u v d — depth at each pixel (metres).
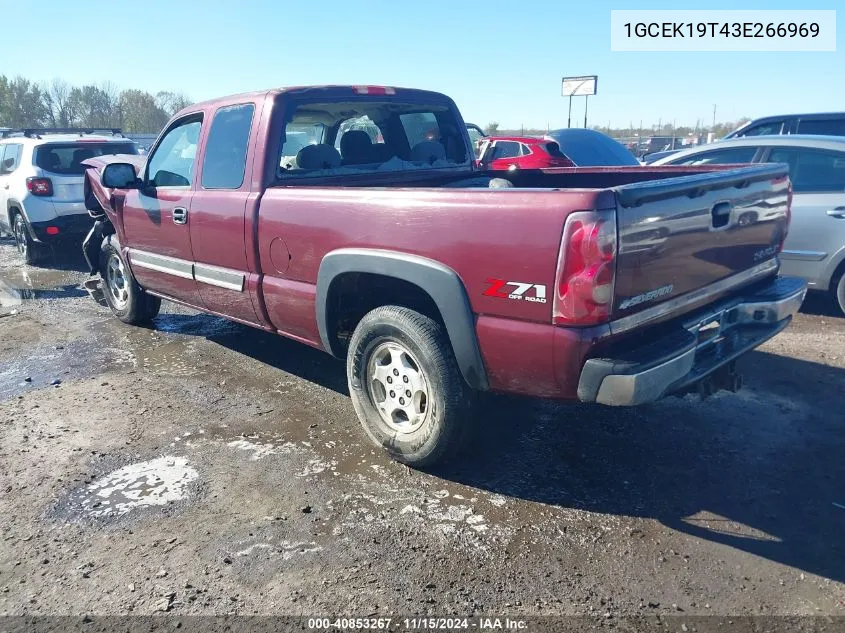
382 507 3.41
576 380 2.95
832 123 9.15
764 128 9.70
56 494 3.61
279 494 3.55
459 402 3.45
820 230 6.14
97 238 6.70
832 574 2.85
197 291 5.12
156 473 3.79
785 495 3.42
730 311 3.64
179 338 6.23
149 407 4.68
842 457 3.77
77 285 8.54
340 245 3.75
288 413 4.54
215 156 4.75
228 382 5.11
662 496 3.44
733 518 3.24
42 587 2.89
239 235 4.45
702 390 3.61
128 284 6.32
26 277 9.07
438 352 3.41
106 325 6.70
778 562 2.93
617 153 11.09
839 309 6.56
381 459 3.89
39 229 9.16
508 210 2.98
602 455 3.87
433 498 3.48
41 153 9.16
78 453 4.04
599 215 2.73
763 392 4.66
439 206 3.24
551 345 2.91
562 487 3.55
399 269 3.42
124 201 5.79
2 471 3.85
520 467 3.76
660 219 2.98
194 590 2.84
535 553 3.02
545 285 2.88
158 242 5.43
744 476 3.61
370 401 3.89
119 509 3.45
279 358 5.63
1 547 3.17
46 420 4.50
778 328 3.81
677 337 3.14
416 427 3.68
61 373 5.39
